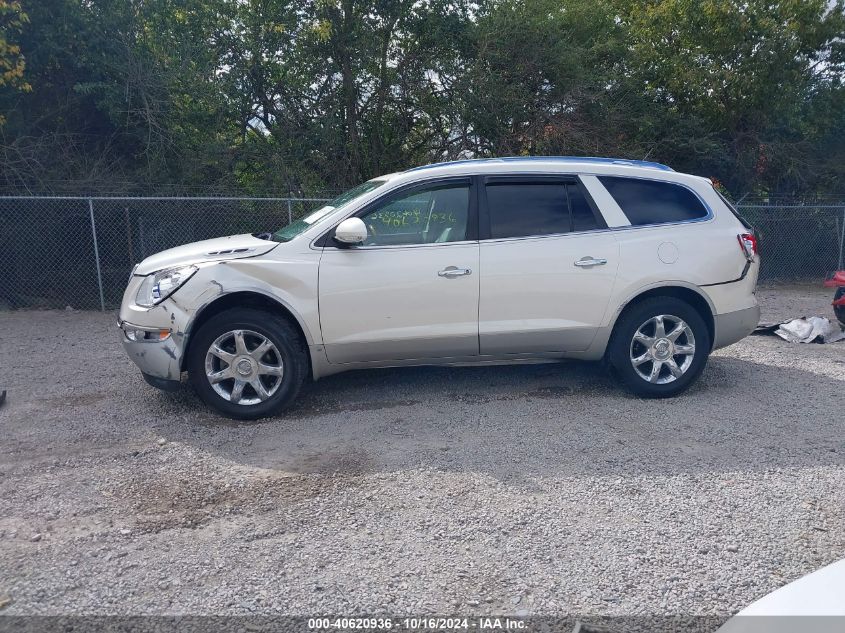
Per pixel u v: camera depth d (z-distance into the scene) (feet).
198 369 17.93
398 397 20.16
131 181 40.04
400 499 13.65
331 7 45.55
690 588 10.71
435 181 19.07
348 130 48.32
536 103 49.90
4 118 36.22
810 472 14.93
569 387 21.09
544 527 12.53
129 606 10.23
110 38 40.22
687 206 20.30
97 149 41.09
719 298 19.94
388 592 10.61
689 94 56.75
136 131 41.16
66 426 17.81
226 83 44.70
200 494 13.92
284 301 17.89
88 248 36.96
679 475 14.74
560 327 19.16
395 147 50.34
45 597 10.43
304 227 19.20
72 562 11.39
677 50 57.82
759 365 24.36
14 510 13.20
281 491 14.03
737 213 20.93
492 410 19.01
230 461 15.56
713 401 19.93
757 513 13.08
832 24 56.39
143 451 16.14
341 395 20.35
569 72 49.70
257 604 10.30
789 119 57.62
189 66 42.57
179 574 11.07
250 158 46.50
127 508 13.33
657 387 19.84
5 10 35.06
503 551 11.76
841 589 6.96
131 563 11.38
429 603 10.34
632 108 54.13
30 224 36.37
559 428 17.57
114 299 37.37
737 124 57.77
